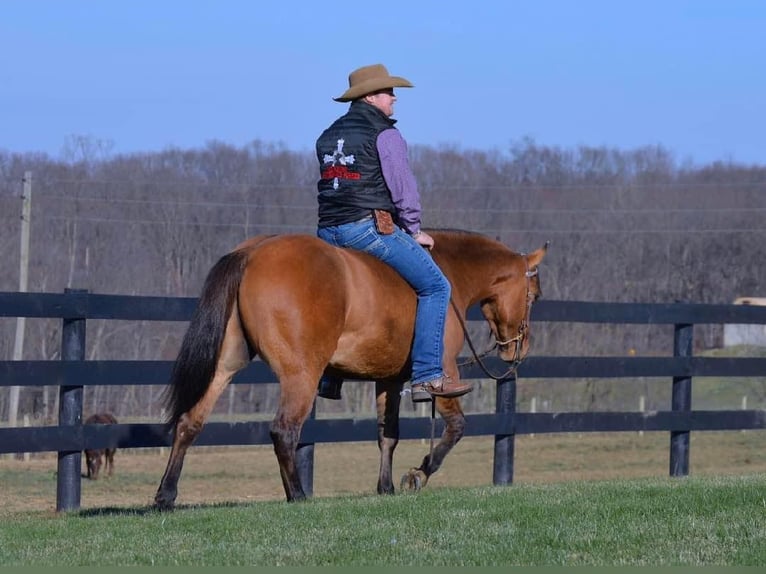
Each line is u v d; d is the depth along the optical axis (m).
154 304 10.95
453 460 26.12
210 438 11.18
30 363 10.30
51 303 10.40
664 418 13.80
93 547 7.15
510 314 11.21
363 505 8.59
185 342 8.52
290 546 7.01
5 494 17.31
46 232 45.38
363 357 9.28
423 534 7.33
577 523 7.59
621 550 6.81
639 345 45.69
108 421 22.39
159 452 27.80
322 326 8.70
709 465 22.92
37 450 10.34
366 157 9.30
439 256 10.62
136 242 46.00
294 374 8.62
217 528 7.64
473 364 12.02
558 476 20.69
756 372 14.45
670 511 7.90
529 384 43.19
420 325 9.48
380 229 9.29
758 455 25.34
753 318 14.41
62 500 10.75
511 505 8.39
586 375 13.32
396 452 28.17
